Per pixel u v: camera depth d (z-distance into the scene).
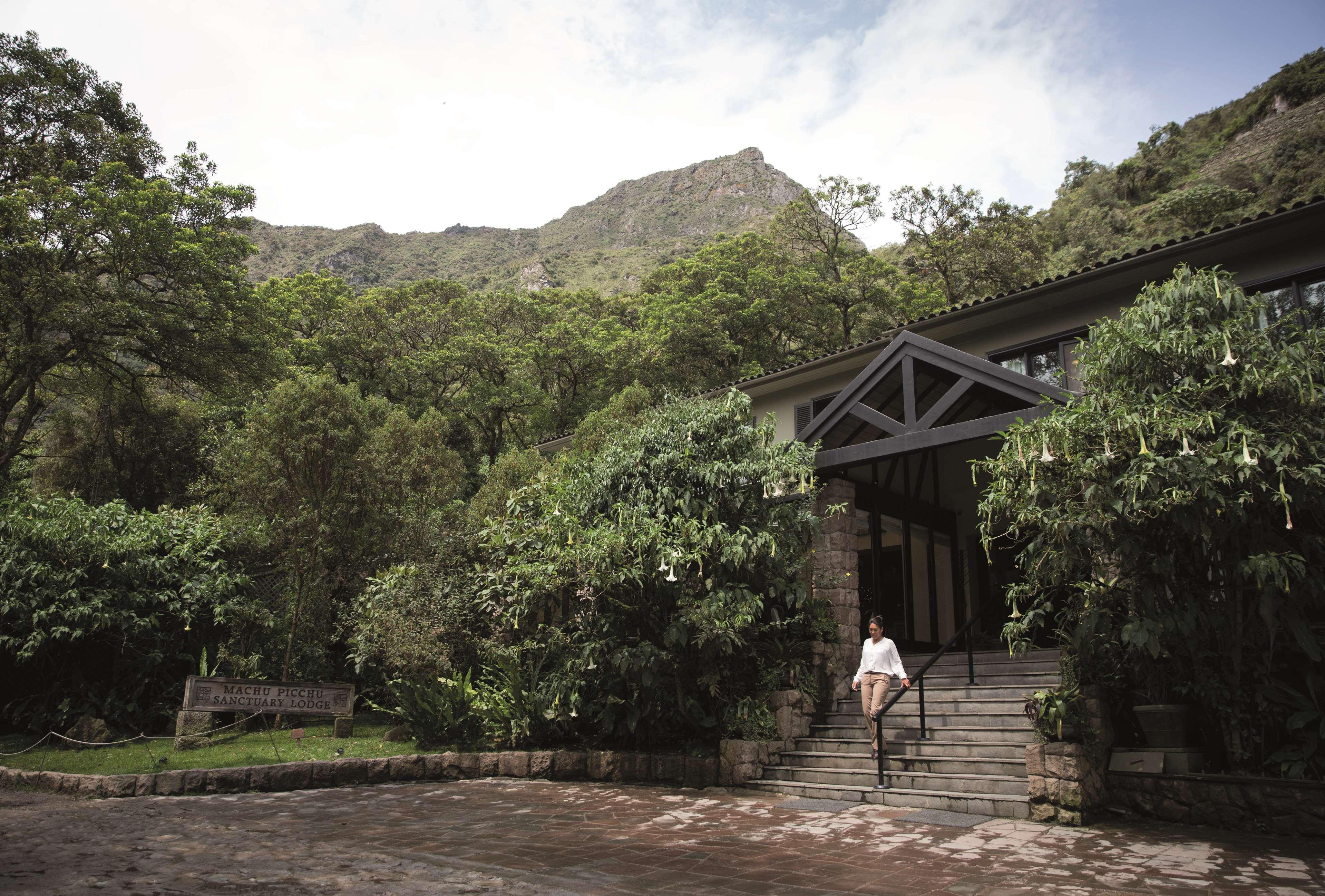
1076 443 6.96
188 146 22.42
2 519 12.39
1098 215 58.25
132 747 11.26
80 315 18.27
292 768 9.22
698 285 37.50
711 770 8.83
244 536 14.52
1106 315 11.78
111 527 13.43
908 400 9.97
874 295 34.59
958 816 6.86
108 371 21.28
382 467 14.71
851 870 5.14
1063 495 7.14
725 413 10.03
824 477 11.22
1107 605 7.21
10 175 20.94
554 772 9.73
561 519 9.95
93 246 19.48
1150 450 6.55
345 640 15.07
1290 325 7.31
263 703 11.48
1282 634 7.00
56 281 17.92
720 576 9.32
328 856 5.63
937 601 13.73
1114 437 6.78
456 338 33.50
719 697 9.45
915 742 8.43
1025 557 7.64
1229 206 48.09
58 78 21.84
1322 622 7.21
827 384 15.45
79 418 22.94
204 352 20.91
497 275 138.25
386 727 12.95
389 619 11.70
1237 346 6.72
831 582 10.79
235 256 21.73
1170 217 49.62
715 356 33.69
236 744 11.23
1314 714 6.39
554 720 10.37
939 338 13.65
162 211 19.41
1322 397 6.37
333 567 14.98
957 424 9.44
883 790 7.57
